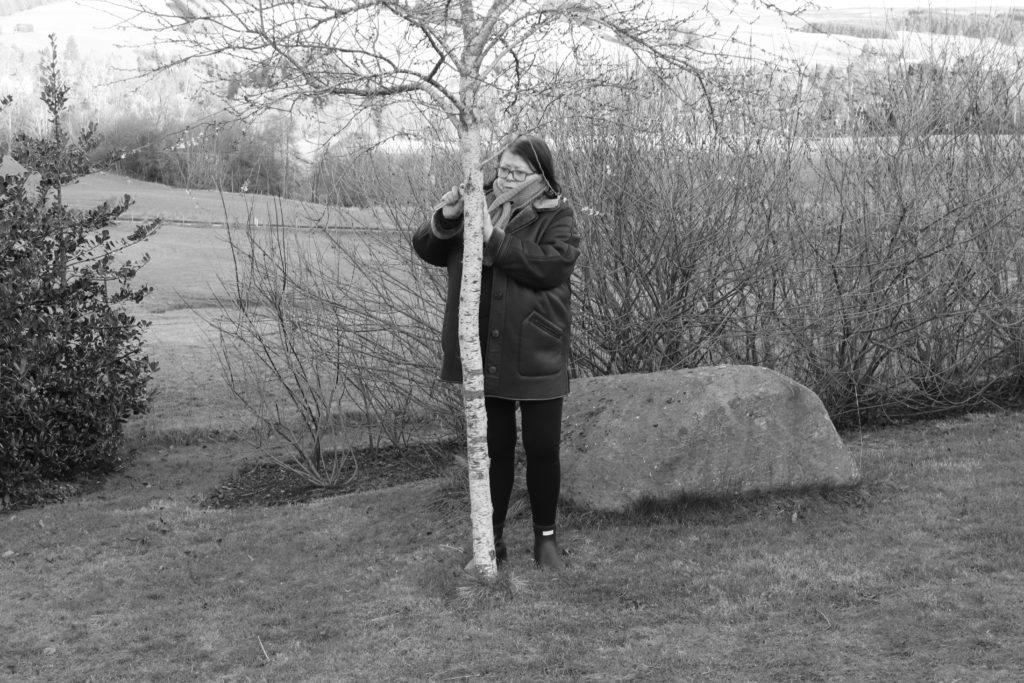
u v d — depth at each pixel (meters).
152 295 15.10
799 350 7.12
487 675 3.45
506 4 3.82
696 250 6.49
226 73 3.46
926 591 3.89
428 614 4.03
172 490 6.88
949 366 7.60
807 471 5.11
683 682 3.31
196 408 8.78
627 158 6.44
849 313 6.97
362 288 7.02
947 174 7.35
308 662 3.68
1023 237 7.48
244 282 7.23
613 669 3.44
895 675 3.25
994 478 5.39
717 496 4.99
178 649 3.90
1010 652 3.34
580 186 6.43
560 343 4.18
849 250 7.09
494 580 4.14
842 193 7.11
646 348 6.76
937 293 7.34
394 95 3.95
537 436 4.23
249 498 6.64
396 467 7.14
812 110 6.94
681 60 4.14
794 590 4.00
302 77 3.52
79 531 5.83
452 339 4.29
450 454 7.27
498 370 4.12
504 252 4.00
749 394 5.16
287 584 4.59
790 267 6.98
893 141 7.25
